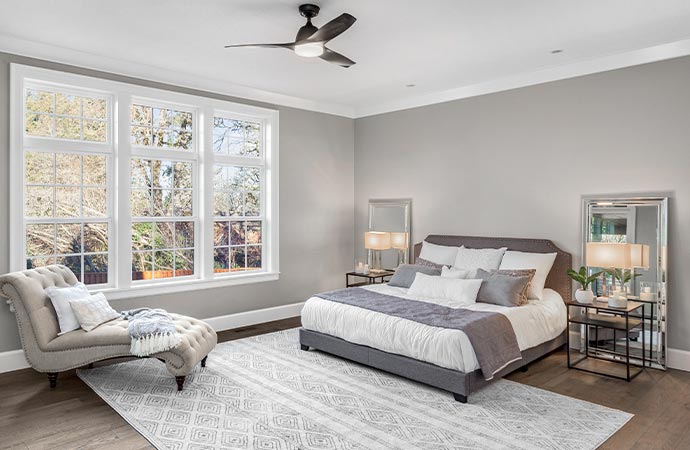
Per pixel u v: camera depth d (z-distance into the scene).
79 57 4.33
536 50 4.26
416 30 3.76
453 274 4.86
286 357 4.42
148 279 4.99
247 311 5.71
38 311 3.63
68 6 3.34
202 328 4.00
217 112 5.48
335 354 4.30
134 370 4.05
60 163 4.39
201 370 4.05
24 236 4.12
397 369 3.78
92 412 3.22
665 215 4.14
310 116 6.32
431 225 5.96
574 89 4.71
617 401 3.42
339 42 4.04
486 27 3.70
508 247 5.14
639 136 4.32
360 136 6.79
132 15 3.50
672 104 4.13
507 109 5.22
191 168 5.30
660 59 4.16
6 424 3.04
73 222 4.46
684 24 3.65
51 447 2.75
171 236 5.16
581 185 4.68
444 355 3.46
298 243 6.23
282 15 3.48
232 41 4.04
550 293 4.71
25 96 4.17
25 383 3.76
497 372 3.60
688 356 4.06
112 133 4.66
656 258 4.19
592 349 4.55
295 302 6.22
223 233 5.62
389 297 4.62
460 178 5.66
